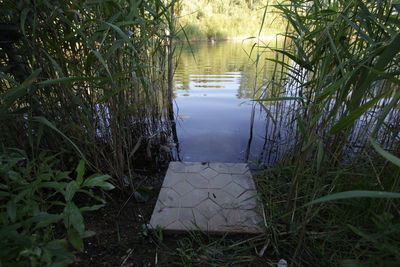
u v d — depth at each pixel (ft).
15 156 2.91
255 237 3.32
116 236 3.36
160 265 2.92
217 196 4.11
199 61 16.40
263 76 11.50
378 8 3.48
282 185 4.13
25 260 2.09
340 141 4.10
